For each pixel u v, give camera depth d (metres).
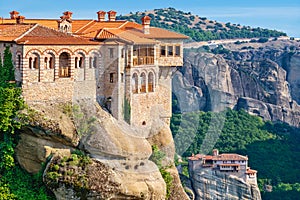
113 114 80.31
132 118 79.62
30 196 75.31
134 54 80.44
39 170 76.75
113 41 80.25
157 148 78.56
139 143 77.00
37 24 80.75
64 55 78.88
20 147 77.38
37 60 76.75
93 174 74.56
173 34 82.19
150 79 80.62
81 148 76.38
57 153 75.94
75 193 74.12
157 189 77.94
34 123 75.56
